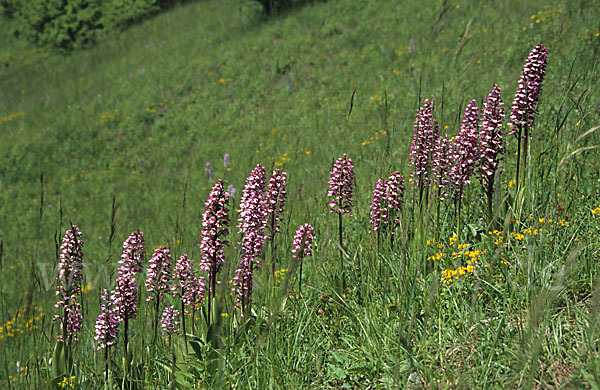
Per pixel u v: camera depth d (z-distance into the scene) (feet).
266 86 51.67
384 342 10.80
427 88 35.63
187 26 79.10
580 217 12.84
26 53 92.27
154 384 11.71
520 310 9.50
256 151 39.78
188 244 24.81
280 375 10.48
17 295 28.04
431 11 51.78
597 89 20.48
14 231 42.06
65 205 44.39
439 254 11.92
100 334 11.77
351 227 17.84
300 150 35.86
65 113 64.64
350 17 58.44
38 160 53.06
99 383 12.19
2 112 72.90
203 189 36.81
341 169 13.39
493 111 13.11
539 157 14.44
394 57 46.42
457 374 9.33
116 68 73.20
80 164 50.88
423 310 10.93
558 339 9.66
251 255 11.97
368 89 42.32
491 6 46.55
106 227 37.42
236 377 10.78
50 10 92.99
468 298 11.28
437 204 13.57
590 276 10.84
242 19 71.51
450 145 13.28
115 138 53.83
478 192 15.31
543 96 24.58
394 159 23.50
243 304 11.75
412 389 9.41
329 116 40.16
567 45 32.81
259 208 11.98
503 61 35.96
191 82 57.62
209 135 47.60
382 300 11.96
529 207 13.39
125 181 45.19
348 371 10.53
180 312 13.15
